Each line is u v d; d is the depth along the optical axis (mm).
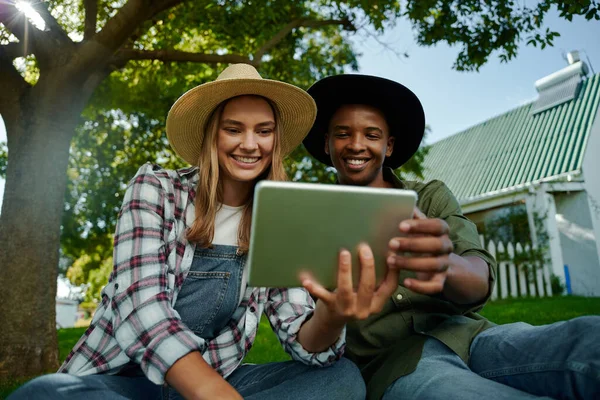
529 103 13492
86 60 4160
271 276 1029
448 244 1060
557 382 1188
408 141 2193
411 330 1647
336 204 967
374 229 1023
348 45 8633
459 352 1482
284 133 1822
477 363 1451
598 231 10047
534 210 9805
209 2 5988
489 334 1485
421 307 1661
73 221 10102
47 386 1115
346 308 1066
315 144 2312
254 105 1584
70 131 4309
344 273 1019
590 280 9977
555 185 9805
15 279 3779
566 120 11562
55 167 4121
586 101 11477
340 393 1339
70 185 9766
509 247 8469
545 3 4742
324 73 8641
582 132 10773
